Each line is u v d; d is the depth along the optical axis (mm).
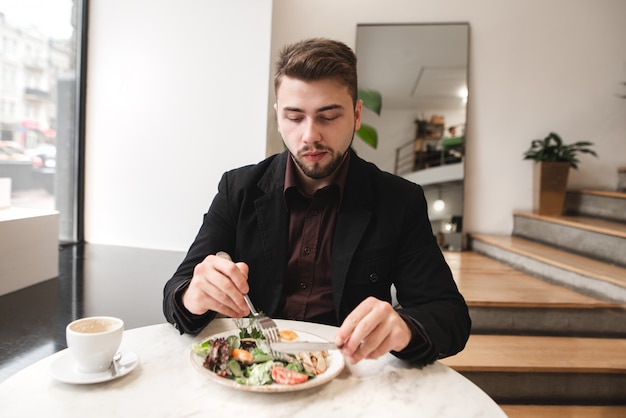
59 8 2432
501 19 3256
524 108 3289
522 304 2152
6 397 623
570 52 3244
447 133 3266
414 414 621
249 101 2568
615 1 3201
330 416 608
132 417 584
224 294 794
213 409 613
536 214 3131
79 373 687
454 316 883
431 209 3279
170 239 2674
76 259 2305
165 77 2607
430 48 3260
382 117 3287
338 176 1045
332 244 1040
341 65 863
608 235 2449
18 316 1439
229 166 2607
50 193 2498
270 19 2529
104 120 2670
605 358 1931
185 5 2566
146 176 2664
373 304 746
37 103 2324
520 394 1877
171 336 865
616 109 3246
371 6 3271
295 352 715
